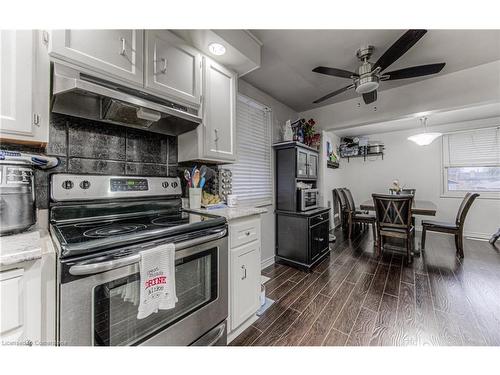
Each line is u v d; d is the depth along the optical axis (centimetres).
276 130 320
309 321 170
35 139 95
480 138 409
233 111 188
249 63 178
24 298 70
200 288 125
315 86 281
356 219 398
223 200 215
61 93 101
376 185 522
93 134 137
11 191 89
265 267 282
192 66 153
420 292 211
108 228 111
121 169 150
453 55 216
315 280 243
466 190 423
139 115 126
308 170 321
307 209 297
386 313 179
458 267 269
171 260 100
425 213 304
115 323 87
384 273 257
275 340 149
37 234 94
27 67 91
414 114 280
